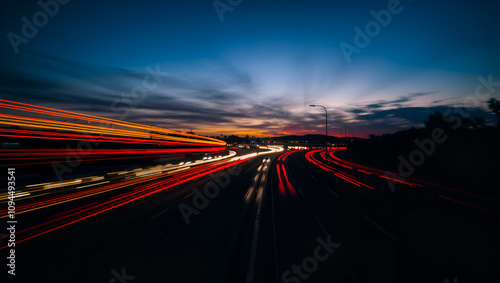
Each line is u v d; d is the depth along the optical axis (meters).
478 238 7.32
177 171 28.86
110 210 11.15
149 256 6.38
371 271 5.47
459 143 20.64
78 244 7.20
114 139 29.22
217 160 47.25
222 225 8.88
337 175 24.44
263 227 8.58
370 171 27.53
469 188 16.11
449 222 8.90
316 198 13.56
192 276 5.36
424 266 5.64
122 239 7.57
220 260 6.11
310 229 8.31
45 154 21.78
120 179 21.05
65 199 13.38
